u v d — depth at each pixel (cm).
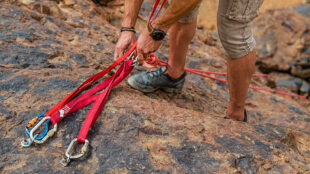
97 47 244
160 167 121
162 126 143
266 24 660
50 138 126
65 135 129
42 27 232
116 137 132
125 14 169
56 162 116
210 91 267
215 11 689
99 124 137
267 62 618
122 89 172
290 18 644
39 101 144
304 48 606
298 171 134
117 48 168
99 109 141
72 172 114
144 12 372
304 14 646
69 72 175
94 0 367
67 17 287
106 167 118
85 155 121
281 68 610
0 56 173
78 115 138
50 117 127
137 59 158
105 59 223
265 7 740
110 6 380
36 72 165
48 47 202
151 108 156
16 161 114
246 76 171
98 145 126
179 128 144
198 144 136
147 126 141
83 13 310
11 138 122
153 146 131
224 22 151
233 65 168
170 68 201
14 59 174
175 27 185
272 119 258
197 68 302
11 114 133
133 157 123
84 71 183
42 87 154
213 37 458
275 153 142
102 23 311
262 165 132
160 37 142
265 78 427
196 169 123
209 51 364
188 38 189
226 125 158
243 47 159
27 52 185
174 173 120
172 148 131
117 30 309
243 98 184
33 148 120
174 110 163
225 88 288
